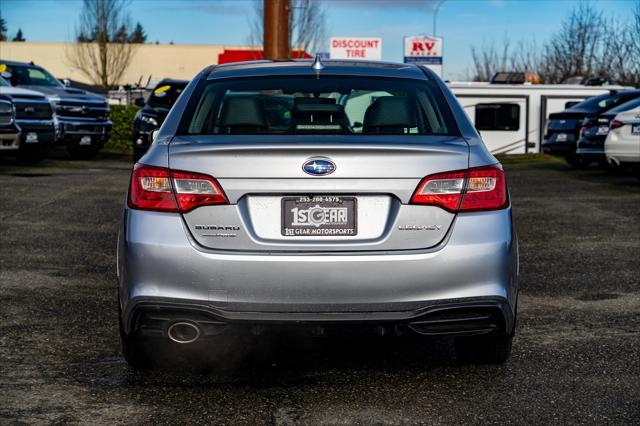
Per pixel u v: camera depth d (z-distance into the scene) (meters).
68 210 10.51
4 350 4.74
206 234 3.74
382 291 3.70
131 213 3.84
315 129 4.18
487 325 3.87
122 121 26.64
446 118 4.27
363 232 3.74
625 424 3.65
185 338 3.86
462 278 3.75
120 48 59.16
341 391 4.08
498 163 3.96
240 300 3.70
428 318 3.77
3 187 12.68
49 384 4.16
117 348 4.80
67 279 6.68
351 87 4.51
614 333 5.17
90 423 3.66
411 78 4.69
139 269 3.77
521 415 3.76
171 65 68.06
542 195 13.02
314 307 3.70
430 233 3.76
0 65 18.94
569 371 4.39
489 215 3.82
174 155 3.83
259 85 4.54
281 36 16.98
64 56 68.00
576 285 6.62
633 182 15.05
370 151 3.74
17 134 16.23
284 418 3.72
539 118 29.95
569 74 40.81
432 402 3.93
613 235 9.09
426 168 3.77
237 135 4.01
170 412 3.79
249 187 3.72
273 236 3.73
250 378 4.27
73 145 19.92
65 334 5.08
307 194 3.73
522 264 7.52
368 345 4.88
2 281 6.57
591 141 16.88
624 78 34.88
